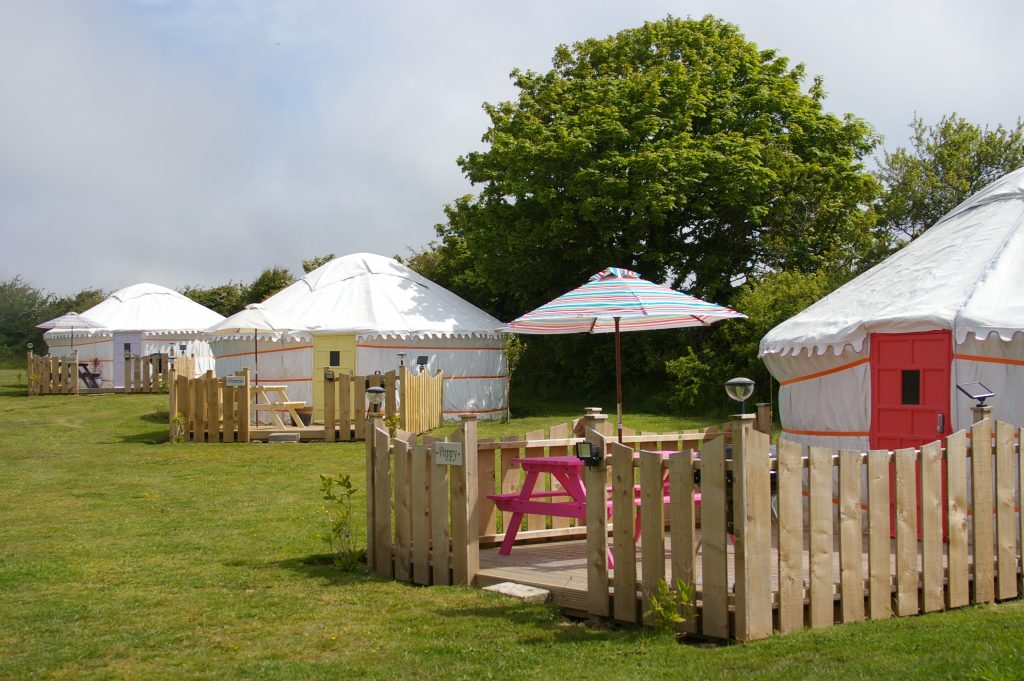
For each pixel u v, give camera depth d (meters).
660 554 5.39
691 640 5.34
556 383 26.88
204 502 10.54
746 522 5.09
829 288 19.94
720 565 5.18
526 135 22.75
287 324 19.02
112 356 30.55
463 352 20.97
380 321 20.23
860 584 5.57
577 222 22.98
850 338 9.02
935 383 8.46
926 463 5.91
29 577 6.95
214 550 8.03
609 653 4.95
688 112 22.70
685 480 5.32
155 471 12.91
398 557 6.96
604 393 25.64
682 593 5.27
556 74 25.91
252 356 20.30
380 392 8.11
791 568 5.29
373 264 22.59
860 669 4.45
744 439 5.11
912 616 5.71
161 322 31.75
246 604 6.16
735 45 25.52
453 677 4.64
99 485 11.73
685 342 23.16
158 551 7.98
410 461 6.93
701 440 8.49
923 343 8.56
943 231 10.29
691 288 24.58
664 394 22.98
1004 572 6.26
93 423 19.31
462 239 31.23
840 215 24.22
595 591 5.73
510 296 29.23
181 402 16.34
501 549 7.36
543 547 7.70
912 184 28.77
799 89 25.27
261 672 4.76
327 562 7.59
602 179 21.55
